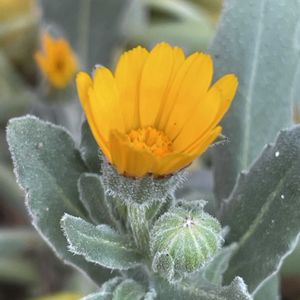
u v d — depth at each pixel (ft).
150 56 0.55
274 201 0.63
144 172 0.52
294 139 0.62
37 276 0.97
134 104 0.55
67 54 0.89
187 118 0.55
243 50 0.70
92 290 0.86
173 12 1.13
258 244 0.63
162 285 0.60
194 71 0.54
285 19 0.70
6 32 1.14
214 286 0.59
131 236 0.60
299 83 0.86
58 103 0.91
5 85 1.11
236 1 0.70
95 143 0.64
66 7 1.01
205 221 0.55
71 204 0.64
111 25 1.02
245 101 0.71
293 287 0.95
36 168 0.64
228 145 0.71
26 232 0.95
